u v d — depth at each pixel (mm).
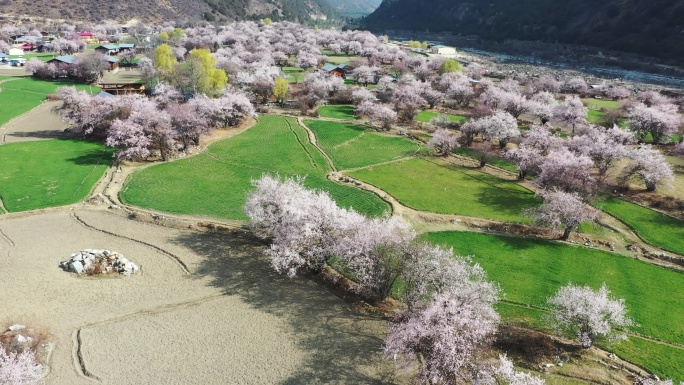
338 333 37594
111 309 39781
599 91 147750
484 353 34562
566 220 52062
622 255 50375
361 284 41438
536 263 48125
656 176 64375
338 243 42781
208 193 63719
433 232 54469
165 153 75938
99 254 46312
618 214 59688
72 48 185125
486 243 52156
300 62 170125
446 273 37219
